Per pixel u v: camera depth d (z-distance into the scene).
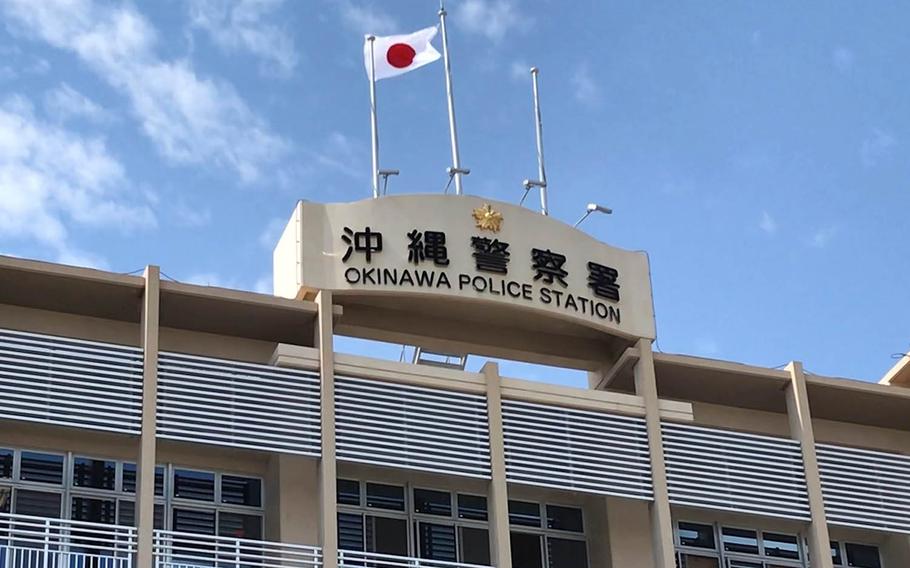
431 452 32.91
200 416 31.53
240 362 32.34
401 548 33.78
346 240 33.84
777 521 37.38
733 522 37.16
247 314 33.16
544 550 35.12
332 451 32.03
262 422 31.91
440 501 34.59
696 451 35.22
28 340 31.14
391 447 32.66
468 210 34.81
